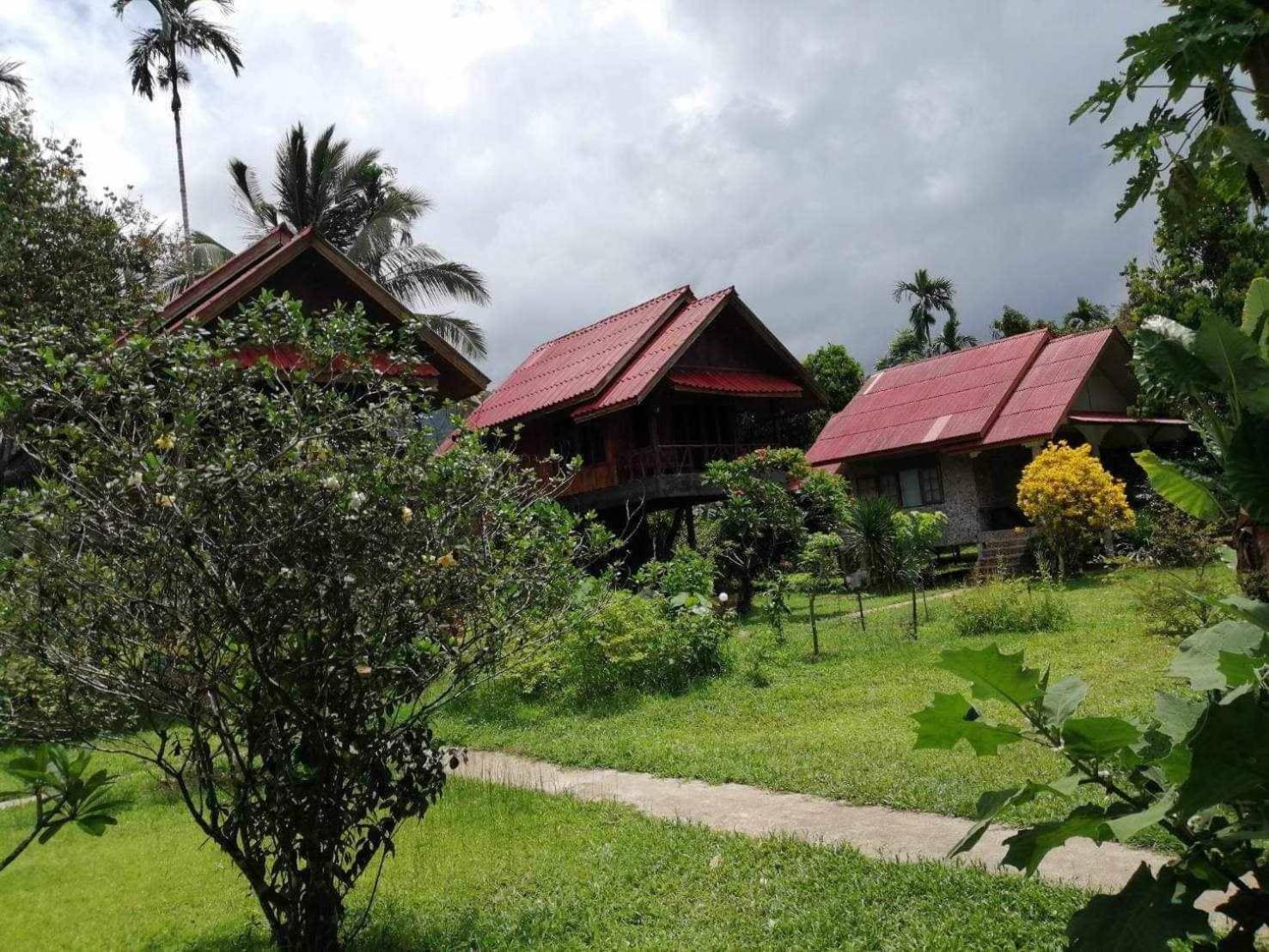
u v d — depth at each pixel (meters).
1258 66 2.12
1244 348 2.02
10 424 4.54
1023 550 19.70
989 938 4.22
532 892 5.57
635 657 11.52
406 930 5.18
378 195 31.58
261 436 4.82
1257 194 2.29
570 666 11.80
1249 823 1.85
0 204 12.91
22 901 6.15
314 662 4.46
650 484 19.66
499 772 8.88
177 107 29.61
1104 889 4.58
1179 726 2.07
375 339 5.48
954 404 23.52
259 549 4.34
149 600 4.29
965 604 13.52
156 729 4.74
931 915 4.57
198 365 4.75
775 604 14.83
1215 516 2.46
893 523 20.31
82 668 4.41
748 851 5.73
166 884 6.39
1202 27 2.01
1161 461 2.48
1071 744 2.02
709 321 20.88
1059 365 22.86
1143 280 21.75
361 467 4.61
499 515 5.19
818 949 4.39
